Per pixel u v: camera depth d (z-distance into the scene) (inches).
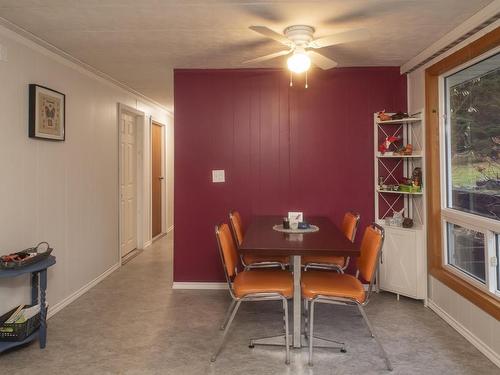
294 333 104.4
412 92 151.0
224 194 159.9
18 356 100.2
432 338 111.0
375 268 96.6
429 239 136.3
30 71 119.2
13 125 111.1
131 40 122.1
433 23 109.0
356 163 157.2
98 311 132.8
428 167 136.7
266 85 158.1
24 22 106.6
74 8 98.2
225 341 109.3
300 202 158.7
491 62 107.2
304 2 95.9
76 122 147.3
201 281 160.2
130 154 219.5
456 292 116.3
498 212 103.9
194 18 105.1
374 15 103.4
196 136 159.2
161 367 95.0
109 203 179.5
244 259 132.6
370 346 106.0
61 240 136.2
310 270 128.3
